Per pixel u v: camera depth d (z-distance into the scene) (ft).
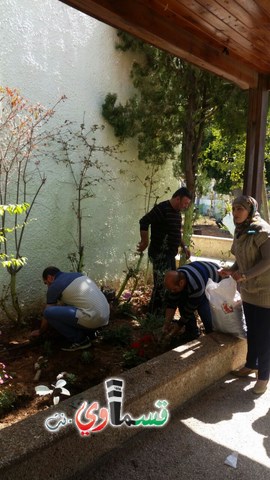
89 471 8.44
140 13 9.82
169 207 15.56
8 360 12.00
